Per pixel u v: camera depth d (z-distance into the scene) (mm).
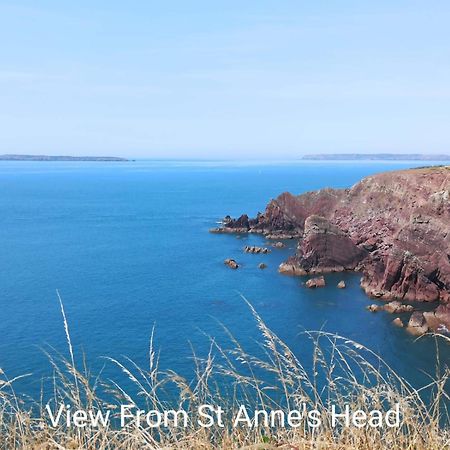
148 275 62750
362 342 38688
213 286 57062
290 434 5730
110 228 109250
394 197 77438
